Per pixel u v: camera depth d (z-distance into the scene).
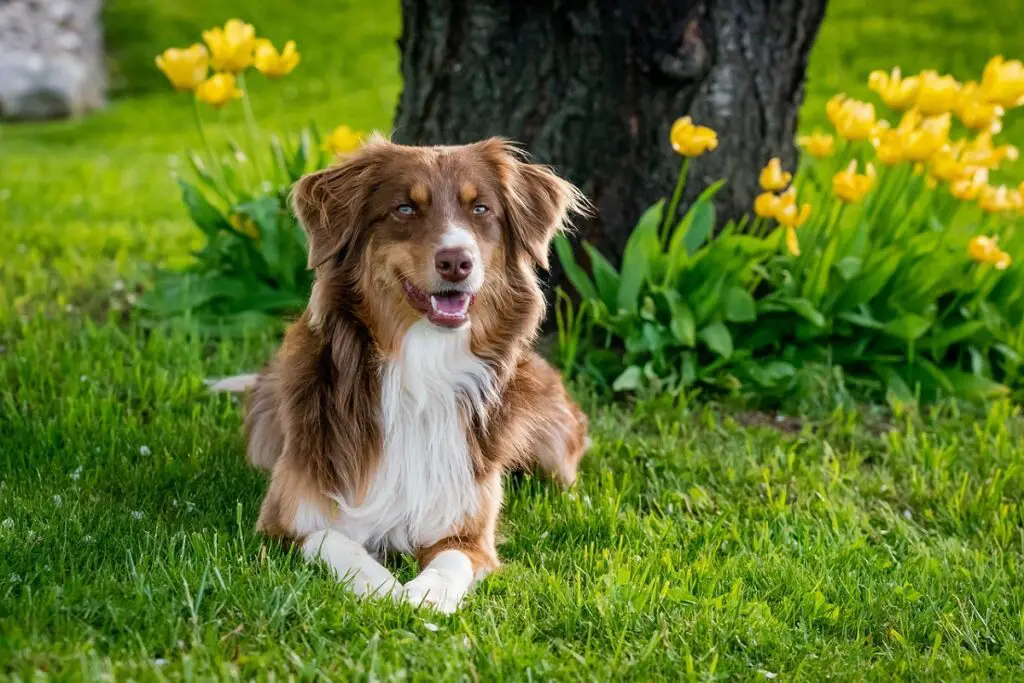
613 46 8.12
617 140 8.30
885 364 8.30
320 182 5.50
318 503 5.38
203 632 4.36
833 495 6.50
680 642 4.63
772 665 4.55
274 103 20.89
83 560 4.99
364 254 5.40
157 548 5.04
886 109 19.02
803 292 8.15
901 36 21.59
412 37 8.73
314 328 5.60
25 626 4.25
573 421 6.61
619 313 7.98
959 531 6.22
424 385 5.45
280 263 8.55
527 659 4.33
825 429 7.64
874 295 8.28
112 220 13.25
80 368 7.59
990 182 16.03
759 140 8.65
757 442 7.31
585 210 8.34
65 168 16.23
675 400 7.97
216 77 8.79
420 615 4.64
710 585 5.13
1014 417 7.89
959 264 8.52
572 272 8.11
